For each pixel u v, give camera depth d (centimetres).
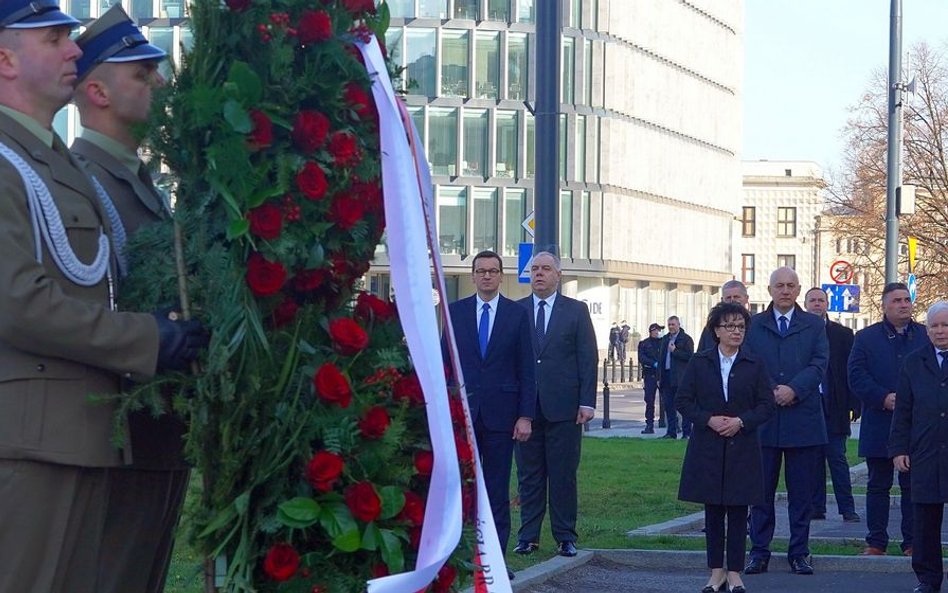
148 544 413
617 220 6244
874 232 4616
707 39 7300
